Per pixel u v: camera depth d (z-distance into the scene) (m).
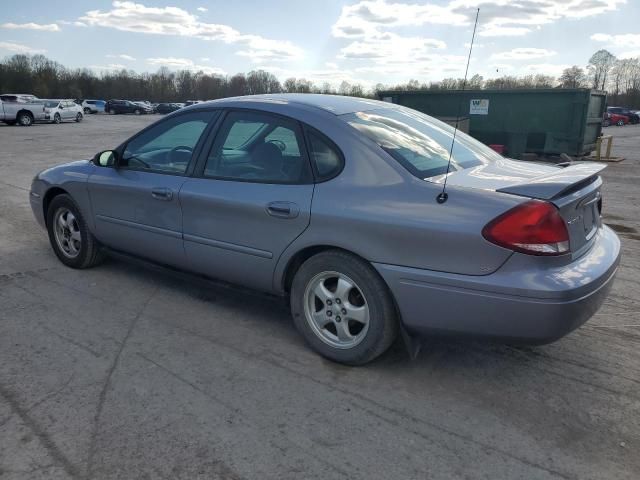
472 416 2.80
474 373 3.23
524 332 2.69
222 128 3.80
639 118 46.19
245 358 3.38
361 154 3.16
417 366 3.30
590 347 3.57
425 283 2.85
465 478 2.35
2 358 3.31
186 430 2.64
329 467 2.41
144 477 2.33
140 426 2.67
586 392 3.04
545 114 14.02
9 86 78.94
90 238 4.76
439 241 2.78
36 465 2.39
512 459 2.48
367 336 3.14
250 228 3.50
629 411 2.85
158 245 4.13
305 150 3.35
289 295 3.58
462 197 2.80
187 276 4.10
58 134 24.86
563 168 3.47
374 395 2.98
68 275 4.80
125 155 4.38
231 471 2.38
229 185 3.62
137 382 3.07
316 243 3.20
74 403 2.85
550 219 2.67
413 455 2.49
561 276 2.66
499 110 14.58
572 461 2.47
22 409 2.79
